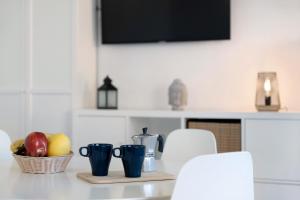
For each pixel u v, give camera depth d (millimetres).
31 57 3502
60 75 3439
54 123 3451
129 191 1316
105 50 3725
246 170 1267
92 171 1540
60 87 3438
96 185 1402
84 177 1499
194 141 2250
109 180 1443
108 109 3387
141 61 3631
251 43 3340
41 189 1342
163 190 1337
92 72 3678
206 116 2973
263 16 3311
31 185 1401
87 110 3291
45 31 3473
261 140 2836
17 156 1607
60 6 3434
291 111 3043
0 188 1355
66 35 3420
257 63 3326
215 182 1194
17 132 3523
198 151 2221
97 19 3740
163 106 3570
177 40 3480
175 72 3541
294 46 3240
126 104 3670
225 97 3404
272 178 2812
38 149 1583
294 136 2756
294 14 3236
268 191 2822
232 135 2967
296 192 2754
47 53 3469
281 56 3270
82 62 3492
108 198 1229
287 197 2775
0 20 3568
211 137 2191
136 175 1503
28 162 1594
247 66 3350
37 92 3477
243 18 3357
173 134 2314
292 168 2762
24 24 3506
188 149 2254
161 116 3098
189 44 3500
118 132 3215
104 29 3674
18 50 3523
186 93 3334
